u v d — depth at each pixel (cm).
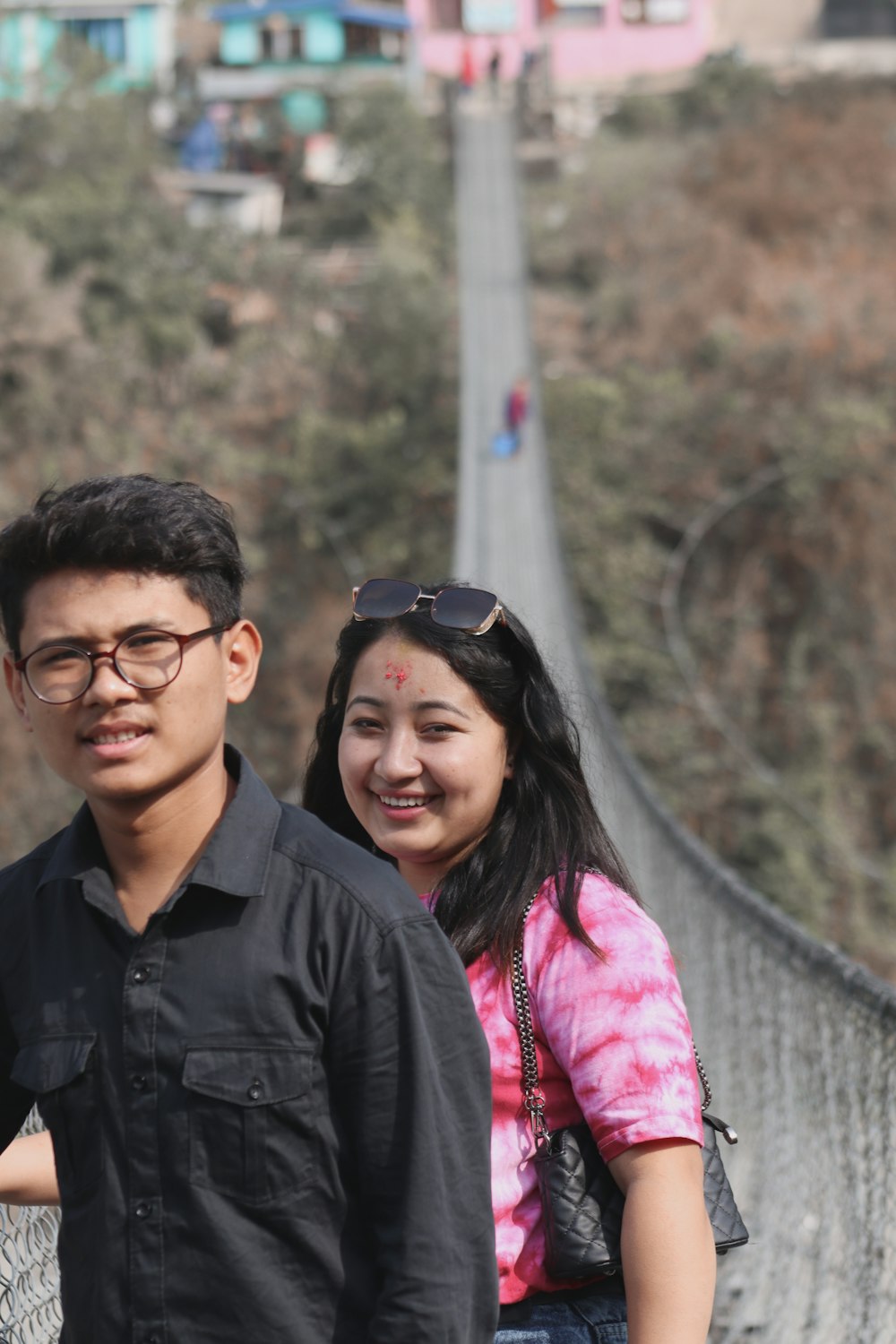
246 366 5938
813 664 5038
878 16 9638
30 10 8300
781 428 5294
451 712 347
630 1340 289
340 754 366
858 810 4544
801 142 7506
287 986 247
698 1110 305
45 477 5212
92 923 260
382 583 363
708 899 964
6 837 3600
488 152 7794
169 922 252
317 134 8175
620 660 4894
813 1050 648
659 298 6562
